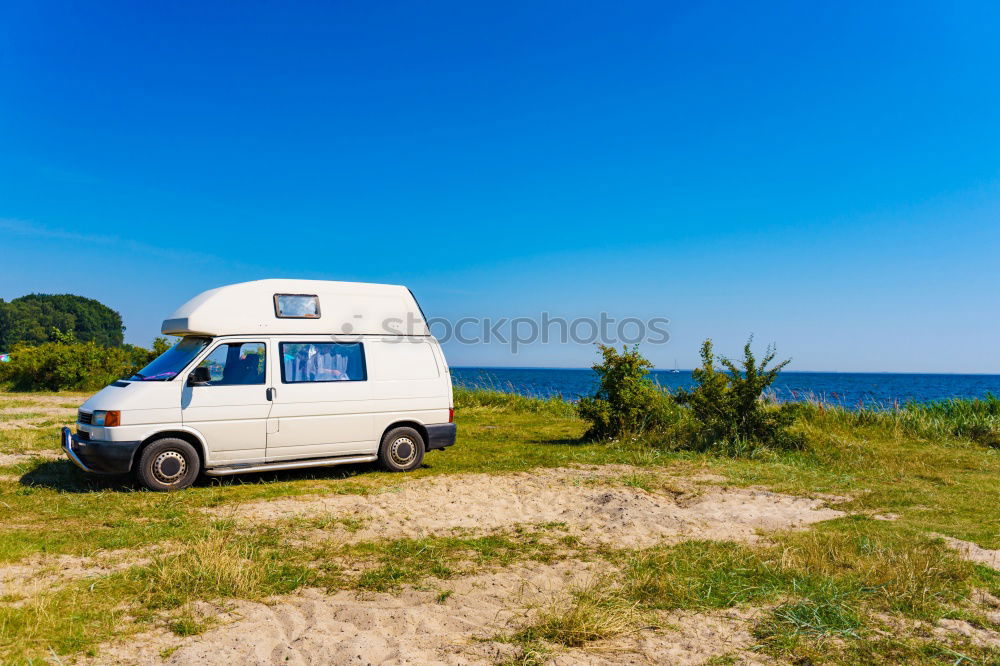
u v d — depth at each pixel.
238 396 8.41
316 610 4.19
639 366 12.49
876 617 4.09
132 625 3.91
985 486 8.37
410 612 4.17
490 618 4.14
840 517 6.70
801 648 3.66
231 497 7.64
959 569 4.85
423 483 8.56
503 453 11.07
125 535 5.84
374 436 9.23
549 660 3.51
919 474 9.21
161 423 7.96
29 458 9.66
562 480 8.68
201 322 8.43
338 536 5.95
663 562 5.17
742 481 8.59
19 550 5.33
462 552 5.52
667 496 7.87
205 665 3.41
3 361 27.00
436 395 9.64
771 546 5.60
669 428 12.17
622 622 4.01
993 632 3.89
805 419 14.30
